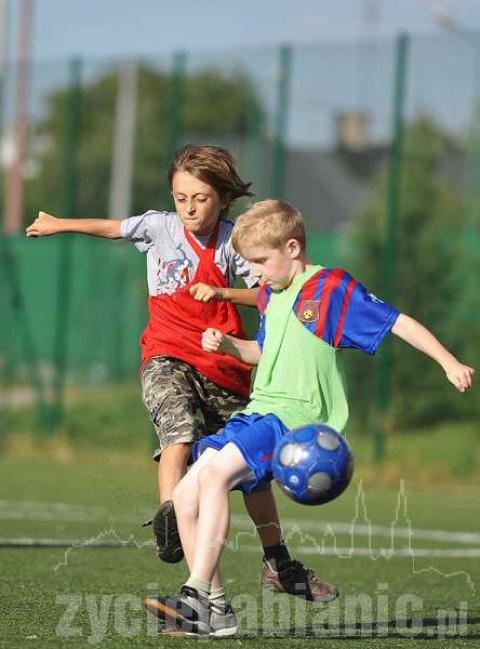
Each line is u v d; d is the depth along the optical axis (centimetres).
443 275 5300
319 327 1622
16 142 6450
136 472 4666
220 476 1558
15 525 3244
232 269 1928
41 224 1933
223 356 1911
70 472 4847
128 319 5844
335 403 1634
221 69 5388
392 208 4856
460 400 5081
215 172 1841
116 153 7800
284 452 1539
